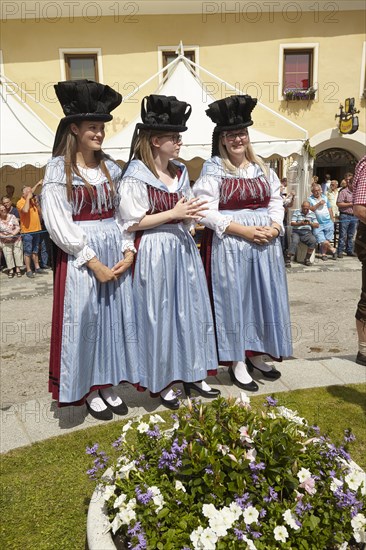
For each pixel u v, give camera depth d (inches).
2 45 443.8
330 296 274.2
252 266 128.0
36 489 95.6
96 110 106.5
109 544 64.7
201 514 65.4
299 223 359.9
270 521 63.6
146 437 77.2
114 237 114.2
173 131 113.9
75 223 111.6
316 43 459.8
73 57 454.6
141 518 64.7
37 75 450.3
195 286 120.0
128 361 117.5
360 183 133.9
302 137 475.2
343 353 186.9
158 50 454.0
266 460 68.0
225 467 68.2
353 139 479.2
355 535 63.4
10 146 333.7
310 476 67.7
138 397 130.5
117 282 114.9
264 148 351.3
